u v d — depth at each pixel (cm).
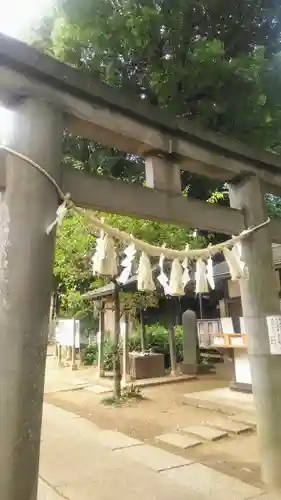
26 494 230
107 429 604
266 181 449
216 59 688
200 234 1020
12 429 230
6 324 239
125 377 980
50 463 456
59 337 1373
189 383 995
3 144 277
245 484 385
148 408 739
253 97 729
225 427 586
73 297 1180
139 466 441
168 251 325
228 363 1030
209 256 359
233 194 446
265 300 407
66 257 855
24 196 258
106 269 284
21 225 254
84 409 746
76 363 1368
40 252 256
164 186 364
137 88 815
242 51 831
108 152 900
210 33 814
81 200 296
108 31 693
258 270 412
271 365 390
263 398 389
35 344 245
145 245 310
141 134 340
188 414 684
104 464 450
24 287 246
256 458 462
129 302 960
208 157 391
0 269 247
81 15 677
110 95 312
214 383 983
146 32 701
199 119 759
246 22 809
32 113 279
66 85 289
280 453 378
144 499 357
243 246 417
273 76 754
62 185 287
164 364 1169
